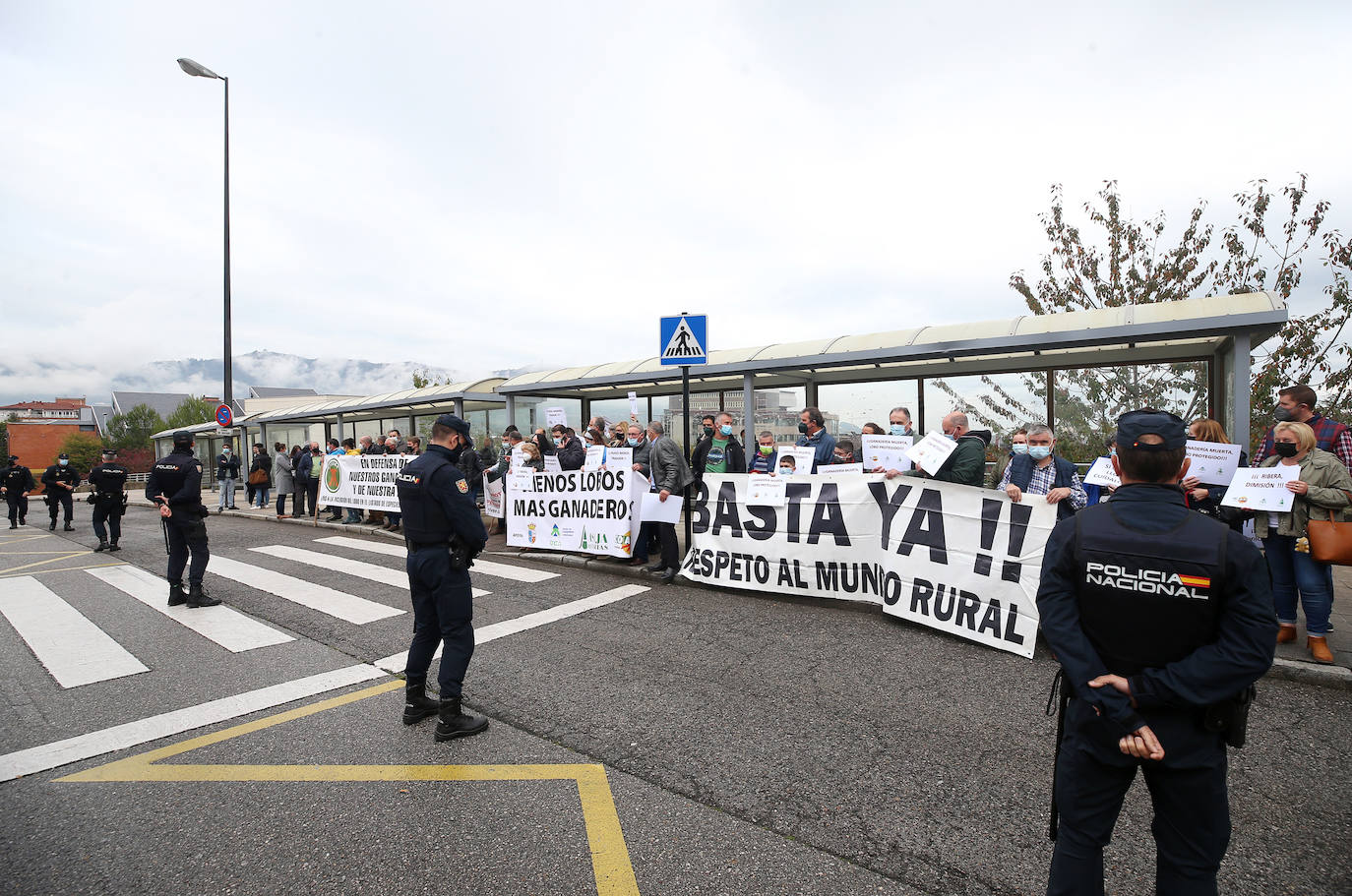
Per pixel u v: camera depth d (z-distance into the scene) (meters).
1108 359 9.38
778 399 12.20
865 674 4.59
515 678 4.65
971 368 10.44
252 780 3.35
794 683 4.45
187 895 2.51
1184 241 12.19
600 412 15.81
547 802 3.10
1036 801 3.03
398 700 4.35
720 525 7.11
